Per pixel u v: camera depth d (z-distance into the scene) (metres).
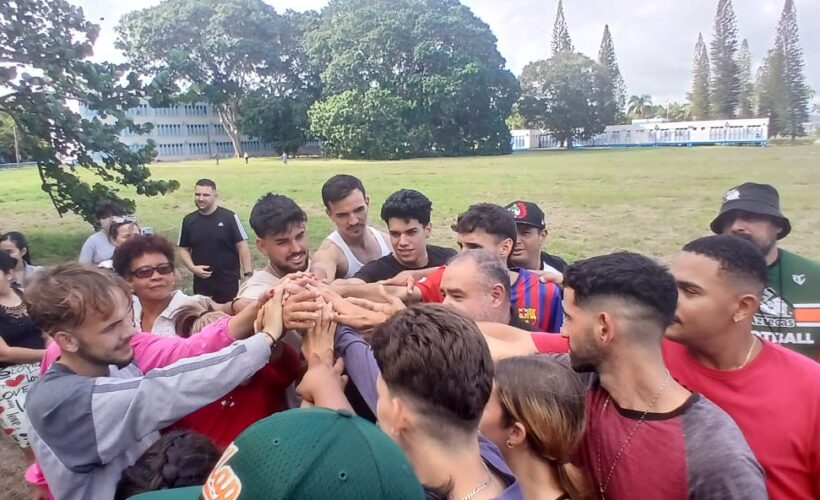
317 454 1.00
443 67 48.72
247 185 22.64
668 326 1.66
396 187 20.45
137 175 10.35
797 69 42.41
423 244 3.48
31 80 9.43
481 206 3.05
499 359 1.74
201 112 56.28
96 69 9.65
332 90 51.06
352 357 2.04
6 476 4.25
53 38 9.39
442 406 1.33
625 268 1.58
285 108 50.72
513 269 3.31
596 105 58.25
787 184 14.54
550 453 1.54
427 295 2.79
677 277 1.79
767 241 2.61
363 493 0.99
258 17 53.66
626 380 1.61
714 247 1.77
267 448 1.02
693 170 20.14
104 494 1.80
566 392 1.54
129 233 5.45
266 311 2.04
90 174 23.22
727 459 1.45
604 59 78.31
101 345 1.83
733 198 2.69
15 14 9.31
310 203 17.47
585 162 29.05
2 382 3.61
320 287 2.19
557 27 85.50
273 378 2.24
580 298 1.62
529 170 24.91
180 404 1.80
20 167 43.62
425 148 46.38
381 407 1.44
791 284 2.60
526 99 58.38
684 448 1.51
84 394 1.75
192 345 2.16
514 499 1.39
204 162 45.19
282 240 2.94
